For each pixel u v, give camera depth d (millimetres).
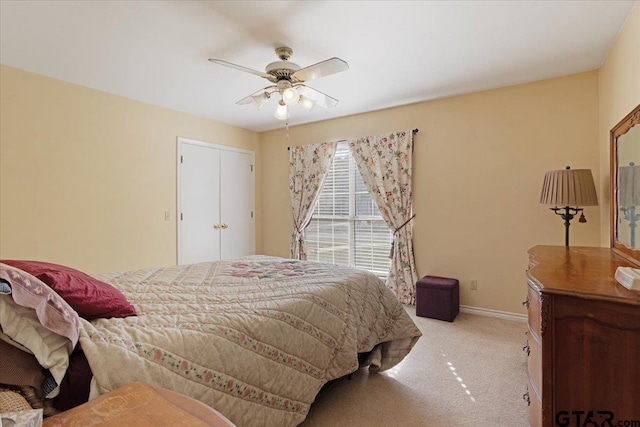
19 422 693
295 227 4867
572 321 1176
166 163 4086
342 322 1921
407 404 1942
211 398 1227
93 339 1089
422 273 3885
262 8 2051
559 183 2492
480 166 3521
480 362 2451
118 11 2074
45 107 3078
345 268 2527
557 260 1806
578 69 2965
